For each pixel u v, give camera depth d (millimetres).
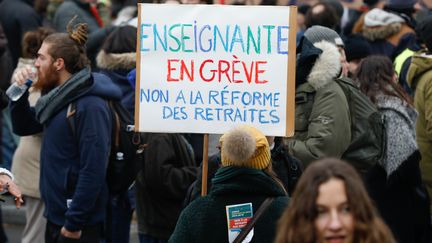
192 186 6984
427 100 8836
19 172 8969
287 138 7625
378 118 7859
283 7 6438
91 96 7184
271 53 6457
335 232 4094
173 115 6531
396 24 11172
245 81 6473
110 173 7469
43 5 13180
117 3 13844
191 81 6516
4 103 8008
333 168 4168
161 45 6539
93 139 7105
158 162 7727
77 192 7105
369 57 8523
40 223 8992
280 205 5449
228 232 5449
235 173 5445
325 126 7469
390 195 8422
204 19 6504
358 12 13148
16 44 12727
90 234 7297
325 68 7559
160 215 7918
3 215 11641
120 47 8844
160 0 10961
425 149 8930
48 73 7316
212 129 6500
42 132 8008
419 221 8641
